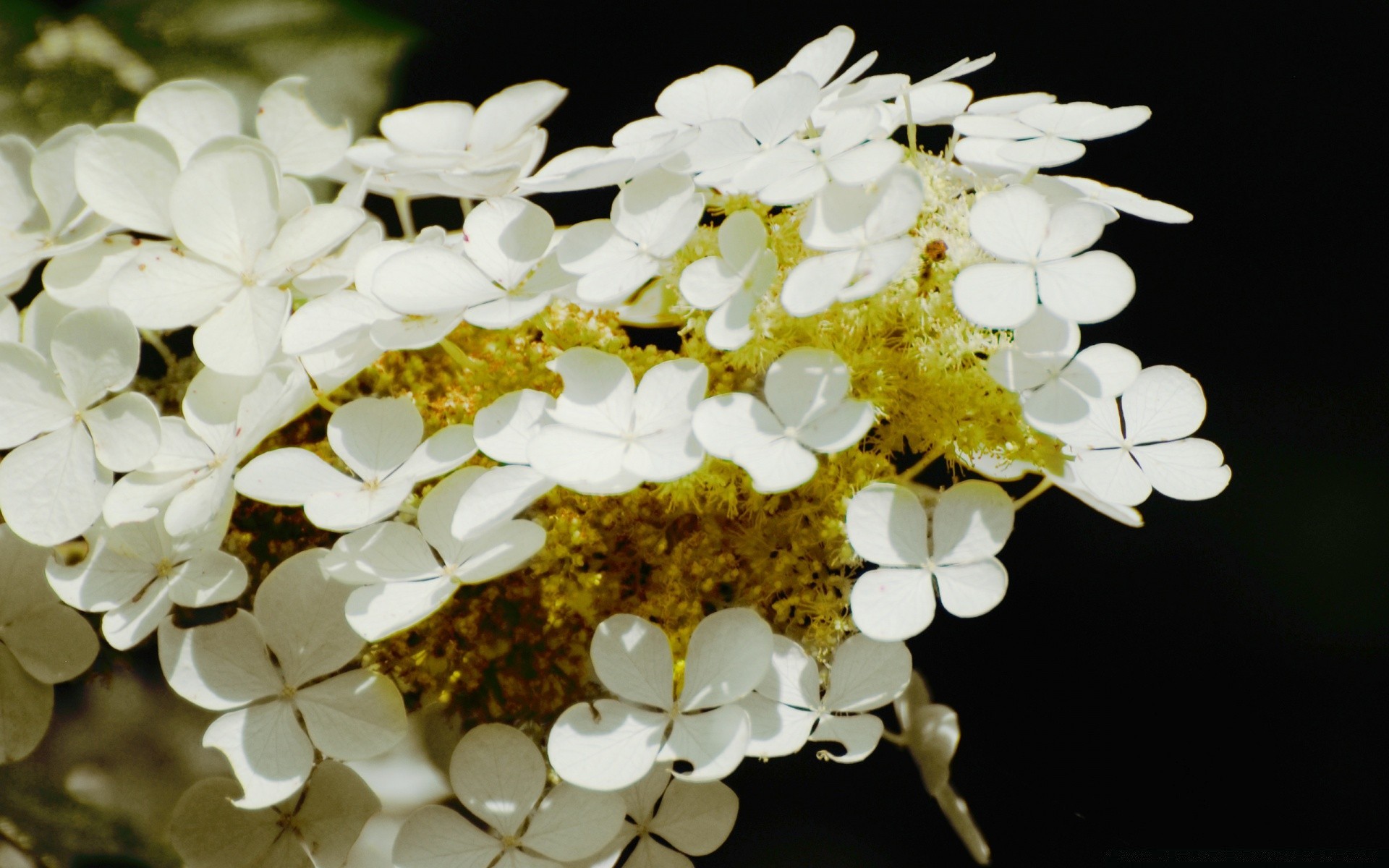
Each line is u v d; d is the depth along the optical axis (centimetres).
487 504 61
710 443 61
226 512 63
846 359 63
